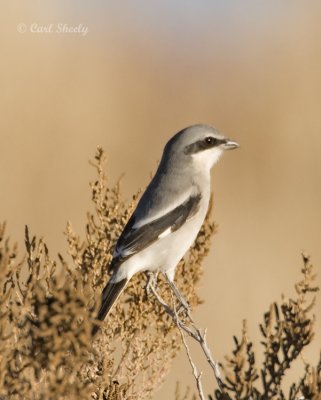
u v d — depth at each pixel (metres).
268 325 8.84
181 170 12.41
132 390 10.59
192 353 17.70
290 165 26.41
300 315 8.84
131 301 11.16
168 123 28.98
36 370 7.79
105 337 10.55
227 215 24.09
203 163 12.64
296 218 24.06
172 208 11.95
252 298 19.67
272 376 8.66
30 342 8.17
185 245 11.91
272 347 8.80
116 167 25.95
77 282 8.38
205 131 12.73
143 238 11.52
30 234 22.36
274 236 23.12
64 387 7.55
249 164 26.47
